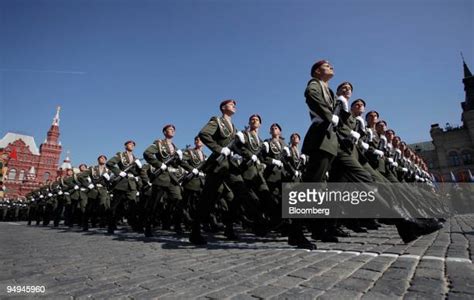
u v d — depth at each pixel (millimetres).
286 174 7562
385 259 3053
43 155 70688
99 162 12062
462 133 49156
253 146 6812
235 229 9320
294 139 8242
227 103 5879
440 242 4109
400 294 1948
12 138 68188
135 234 8414
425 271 2455
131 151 9695
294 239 4109
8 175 65375
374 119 6879
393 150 7934
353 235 5734
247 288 2295
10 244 5973
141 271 3113
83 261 3834
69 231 10242
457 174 48094
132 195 9383
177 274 2902
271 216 6594
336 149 4086
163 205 10219
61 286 2584
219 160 5262
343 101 4082
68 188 13656
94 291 2406
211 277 2713
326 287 2203
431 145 56531
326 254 3555
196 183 8508
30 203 17719
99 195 11742
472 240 4211
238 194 5832
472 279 2160
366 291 2059
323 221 4730
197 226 5344
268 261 3320
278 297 2039
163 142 7922
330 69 4285
